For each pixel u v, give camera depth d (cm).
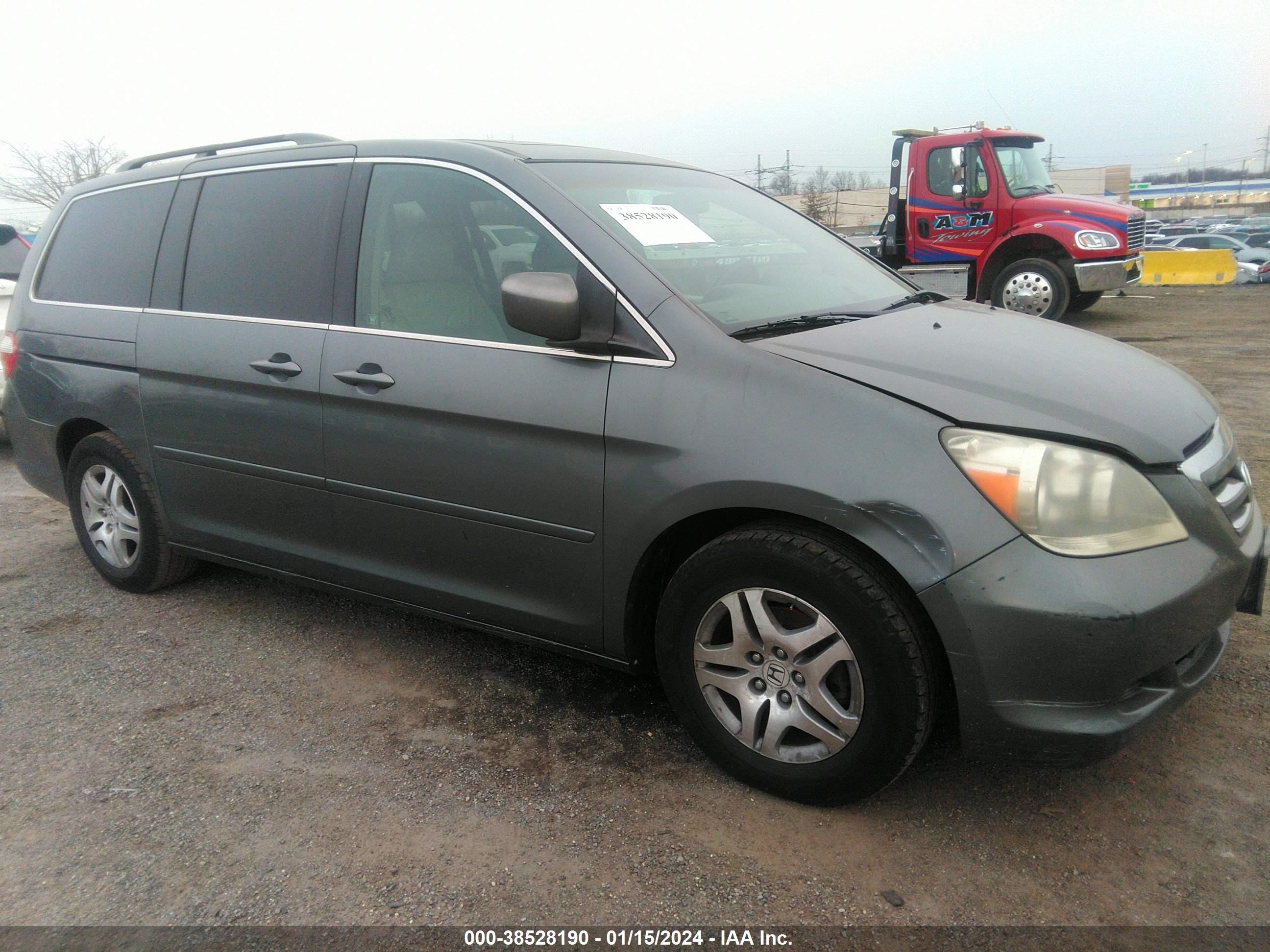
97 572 416
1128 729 199
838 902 203
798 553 215
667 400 230
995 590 195
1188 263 1917
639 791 244
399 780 252
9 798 248
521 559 264
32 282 401
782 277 290
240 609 371
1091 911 198
